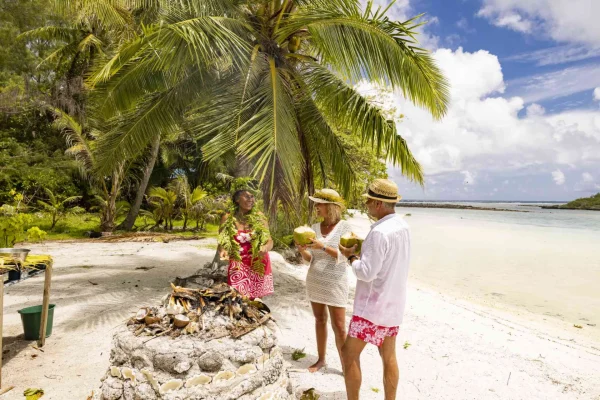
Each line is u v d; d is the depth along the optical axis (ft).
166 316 8.43
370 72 21.86
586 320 23.73
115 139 24.90
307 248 11.27
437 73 22.00
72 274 26.32
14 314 17.65
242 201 12.16
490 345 17.20
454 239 71.82
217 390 7.46
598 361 16.22
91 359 13.12
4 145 64.13
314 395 10.84
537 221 144.97
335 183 25.77
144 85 24.26
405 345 16.31
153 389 7.43
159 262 31.71
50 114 66.69
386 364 9.52
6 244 26.00
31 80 70.33
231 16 22.59
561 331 21.21
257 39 23.22
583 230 95.25
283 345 15.10
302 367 13.12
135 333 8.16
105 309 18.47
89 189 70.23
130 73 23.20
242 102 19.60
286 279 27.14
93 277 25.45
